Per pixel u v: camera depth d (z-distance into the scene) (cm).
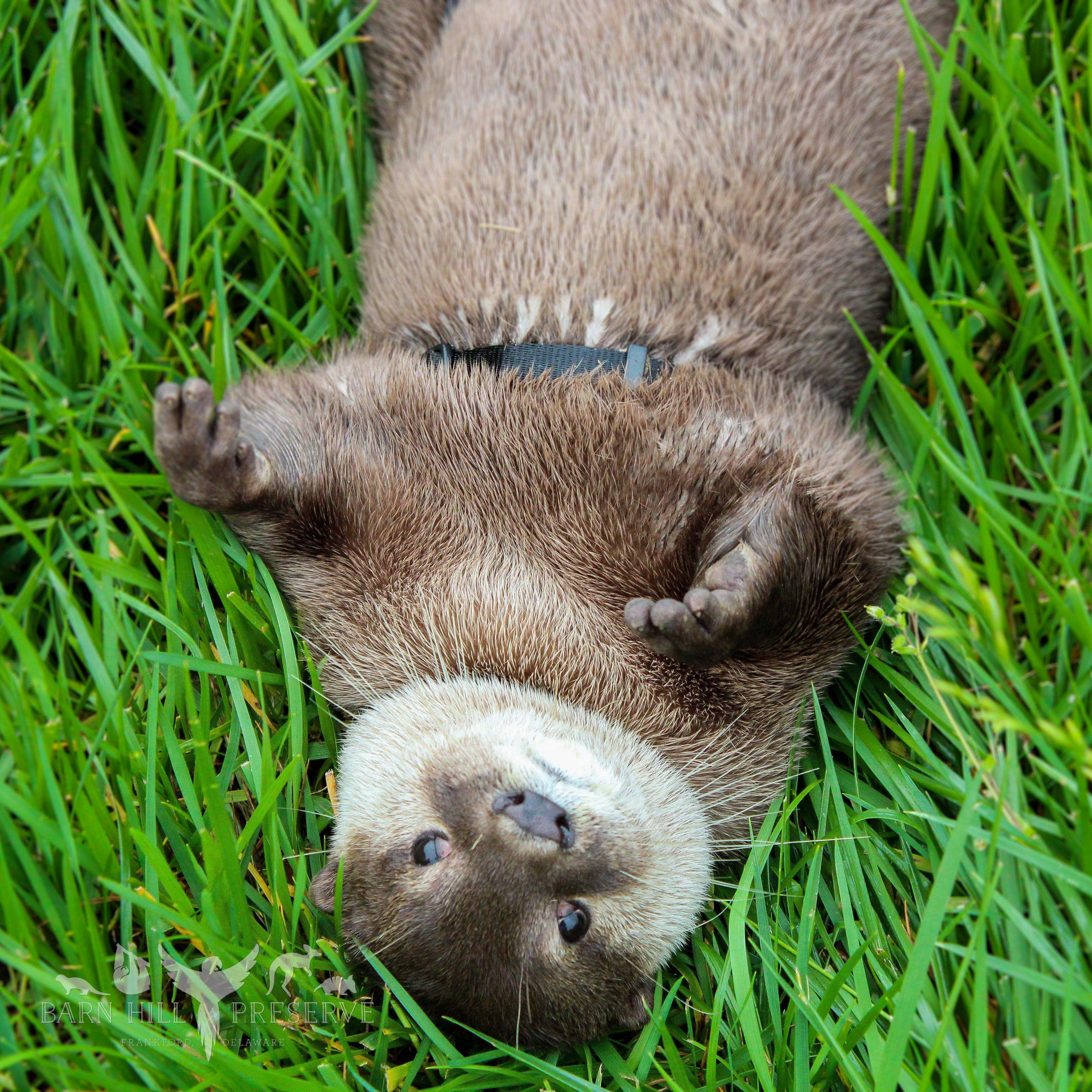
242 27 133
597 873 121
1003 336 132
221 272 131
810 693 125
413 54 134
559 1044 124
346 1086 122
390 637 125
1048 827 123
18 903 121
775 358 128
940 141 129
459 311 127
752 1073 124
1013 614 128
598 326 126
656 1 128
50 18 133
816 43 129
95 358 130
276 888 124
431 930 122
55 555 129
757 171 128
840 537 124
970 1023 122
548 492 125
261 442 125
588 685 125
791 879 126
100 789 125
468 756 123
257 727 127
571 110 128
